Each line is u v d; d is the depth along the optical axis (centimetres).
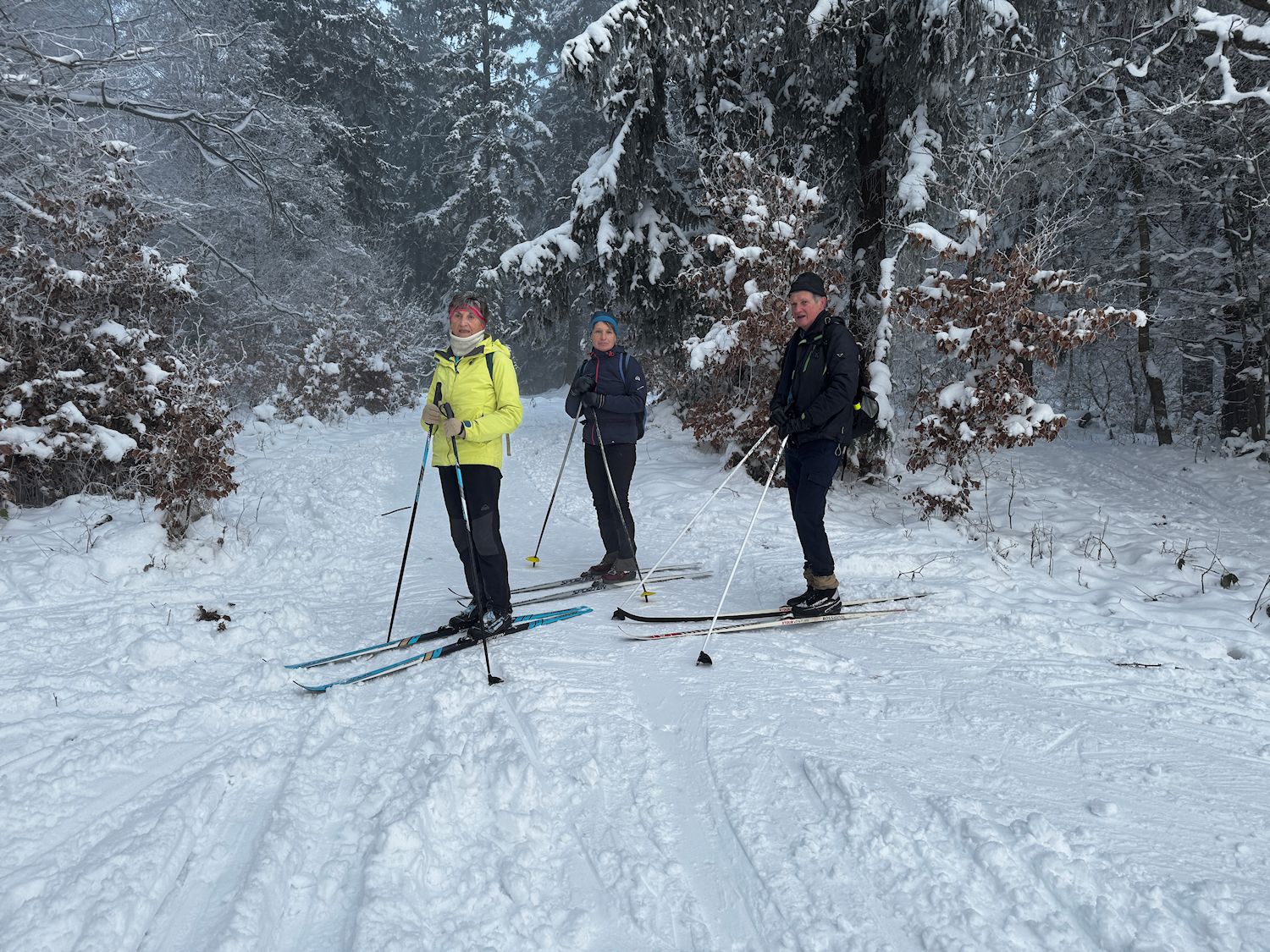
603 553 628
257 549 589
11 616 418
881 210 962
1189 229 1276
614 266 1199
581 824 224
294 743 275
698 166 1203
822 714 296
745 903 191
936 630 411
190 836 214
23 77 845
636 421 523
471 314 396
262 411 1441
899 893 191
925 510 732
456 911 186
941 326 713
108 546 520
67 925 176
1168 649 382
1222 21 795
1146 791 239
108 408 659
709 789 242
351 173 2675
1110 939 172
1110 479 1092
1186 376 1492
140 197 834
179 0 1343
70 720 289
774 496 822
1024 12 922
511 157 3131
